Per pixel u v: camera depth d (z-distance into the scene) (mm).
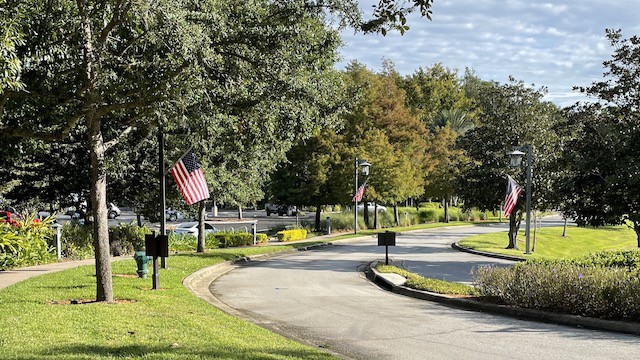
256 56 12562
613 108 21688
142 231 24906
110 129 14469
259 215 67188
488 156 32156
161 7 10305
